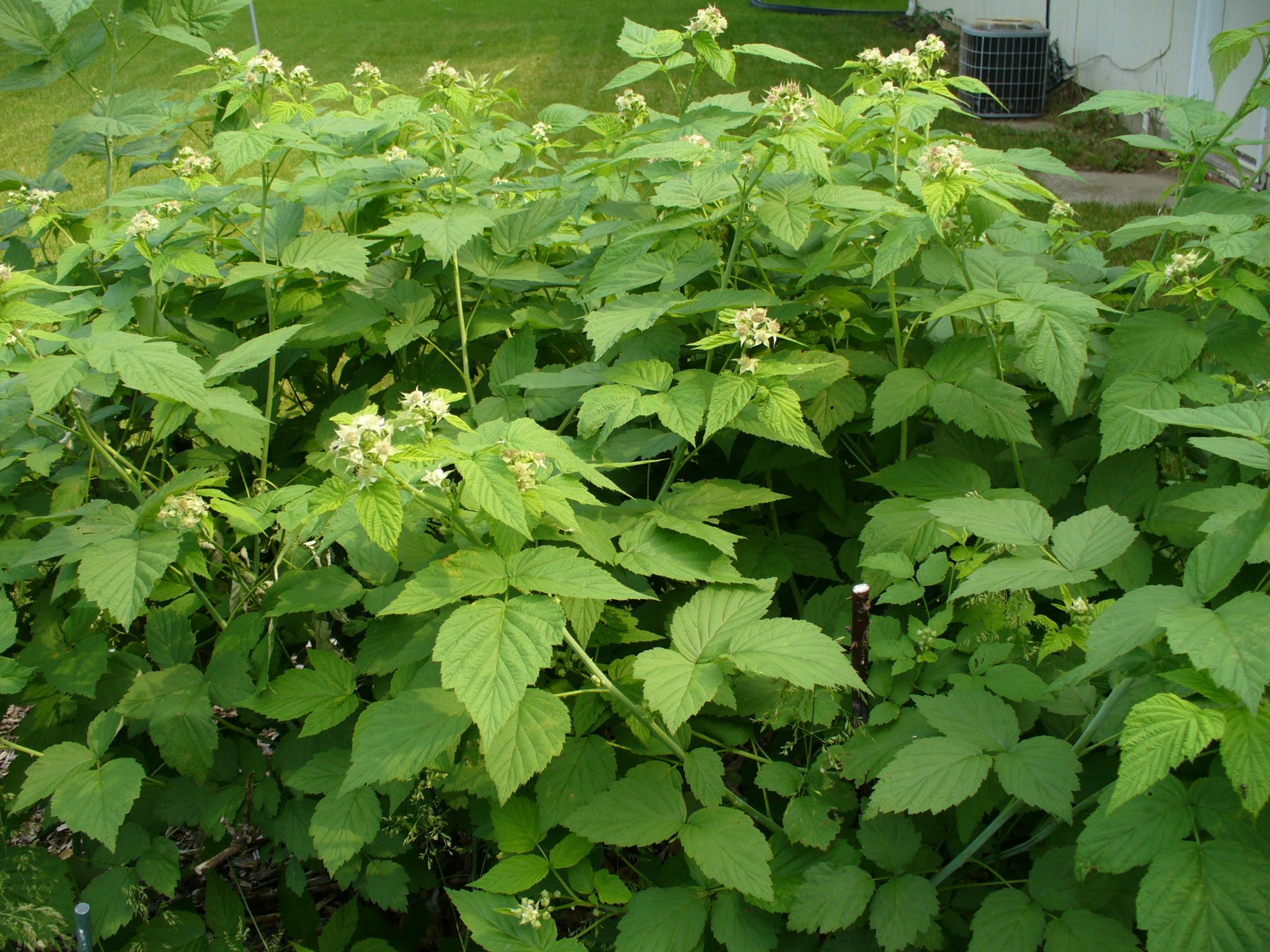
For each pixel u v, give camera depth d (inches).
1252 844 57.8
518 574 66.7
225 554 95.1
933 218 81.9
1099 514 71.1
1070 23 426.0
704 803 73.3
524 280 110.1
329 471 101.6
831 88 422.9
